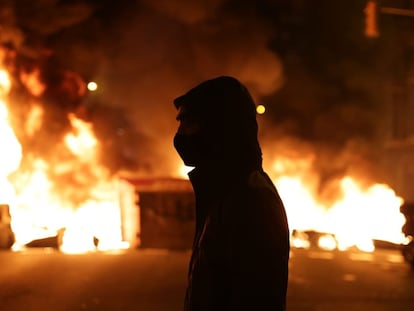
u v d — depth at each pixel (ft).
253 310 5.35
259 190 5.71
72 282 35.19
